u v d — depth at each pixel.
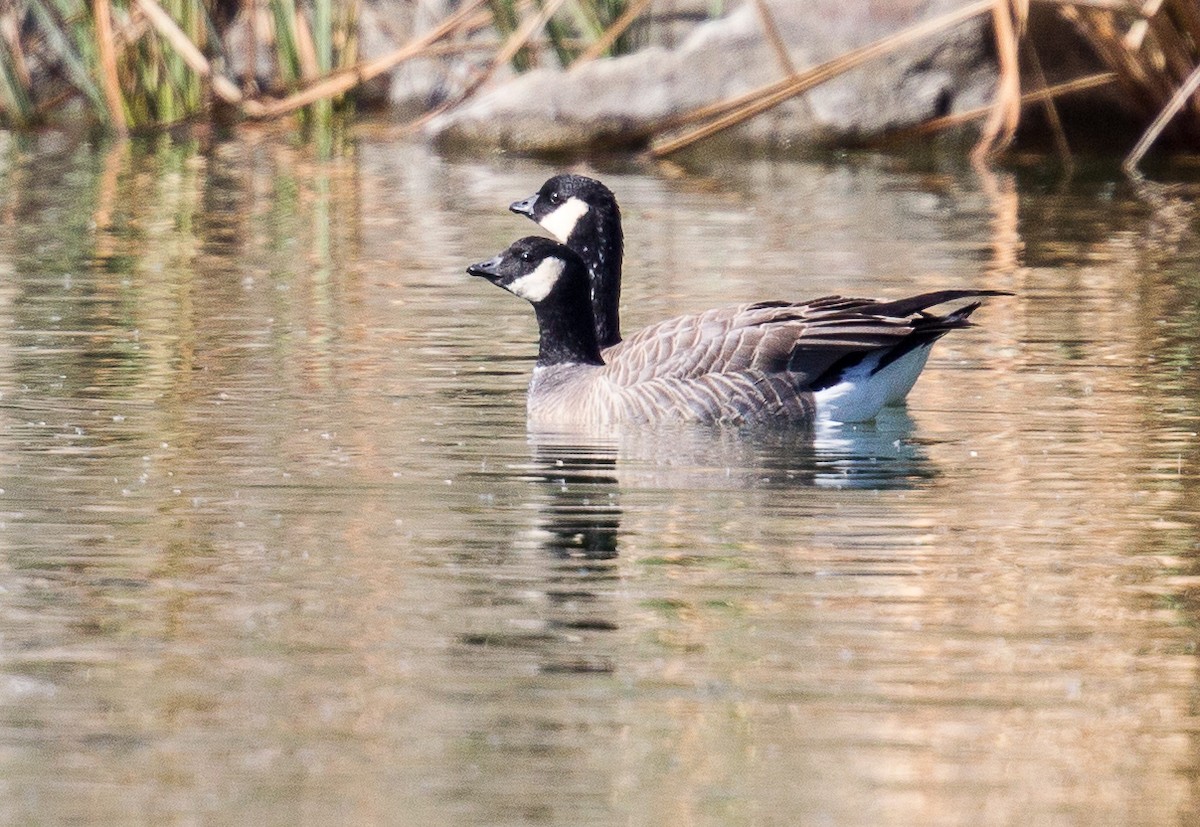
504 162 30.69
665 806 7.29
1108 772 7.62
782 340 13.88
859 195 26.70
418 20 35.25
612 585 9.91
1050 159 30.69
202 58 32.22
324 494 11.71
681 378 13.93
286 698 8.33
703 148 31.98
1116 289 19.20
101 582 9.93
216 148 31.94
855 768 7.65
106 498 11.55
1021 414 13.98
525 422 13.89
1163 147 31.52
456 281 19.92
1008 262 20.94
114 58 32.69
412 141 33.25
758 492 11.83
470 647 8.94
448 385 15.10
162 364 15.63
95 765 7.64
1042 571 10.13
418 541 10.68
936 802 7.34
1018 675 8.61
